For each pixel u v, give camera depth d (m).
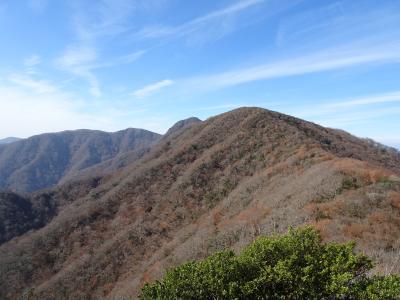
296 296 8.20
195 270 8.97
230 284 8.30
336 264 8.40
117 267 42.81
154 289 8.91
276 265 8.69
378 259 14.07
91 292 40.16
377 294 7.65
